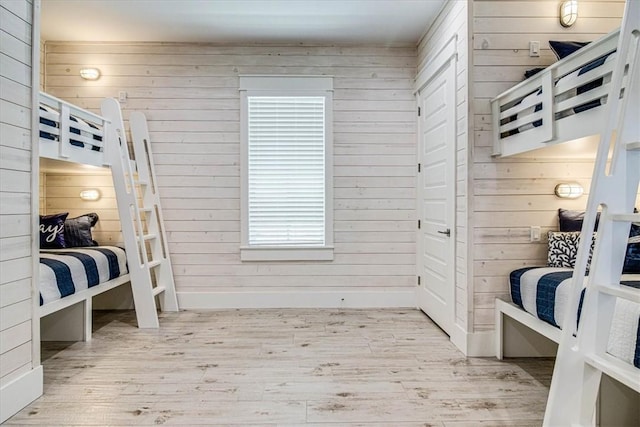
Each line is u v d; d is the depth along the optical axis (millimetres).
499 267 2928
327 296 4270
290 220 4277
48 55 4168
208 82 4242
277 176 4273
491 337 2918
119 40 4152
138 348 3051
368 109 4273
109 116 3609
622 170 1596
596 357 1607
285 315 3975
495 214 2930
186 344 3139
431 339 3268
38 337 2266
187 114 4238
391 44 4258
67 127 2961
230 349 3025
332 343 3158
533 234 2928
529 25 2922
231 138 4254
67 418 2039
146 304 3578
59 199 4195
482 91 2920
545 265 2918
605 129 1595
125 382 2451
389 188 4289
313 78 4242
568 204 2941
